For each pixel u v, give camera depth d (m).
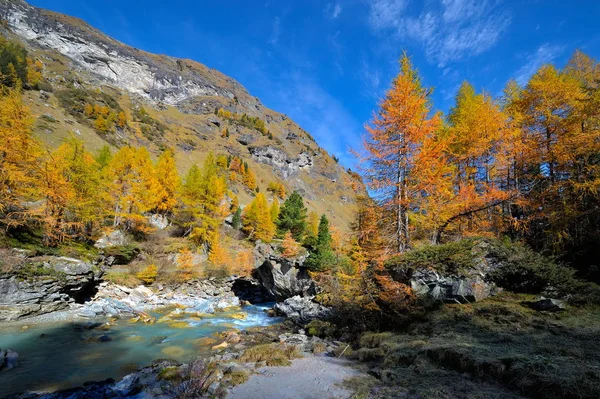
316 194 167.75
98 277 23.58
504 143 15.55
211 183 42.97
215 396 6.78
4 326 15.82
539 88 15.95
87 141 73.25
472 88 21.28
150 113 137.50
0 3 132.25
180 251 36.81
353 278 15.26
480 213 14.69
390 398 6.22
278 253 28.47
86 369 10.81
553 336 7.83
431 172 12.78
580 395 4.94
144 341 14.53
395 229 14.23
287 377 8.07
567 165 14.53
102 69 151.50
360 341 11.38
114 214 34.38
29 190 22.98
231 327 18.67
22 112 23.86
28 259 19.03
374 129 13.57
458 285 11.71
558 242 12.90
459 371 7.06
